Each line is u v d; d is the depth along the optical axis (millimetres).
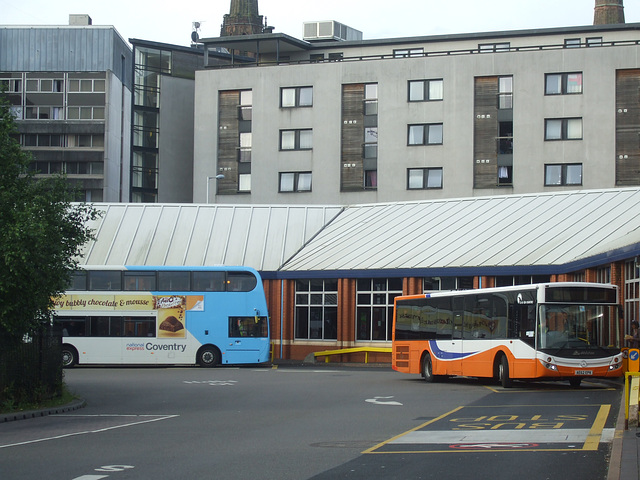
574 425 15797
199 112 73125
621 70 64875
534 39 75125
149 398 24719
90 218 23141
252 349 42156
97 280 42156
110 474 11227
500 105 66938
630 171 64312
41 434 16141
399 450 13070
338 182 69625
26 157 21625
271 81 71750
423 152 67938
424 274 43906
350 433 15594
